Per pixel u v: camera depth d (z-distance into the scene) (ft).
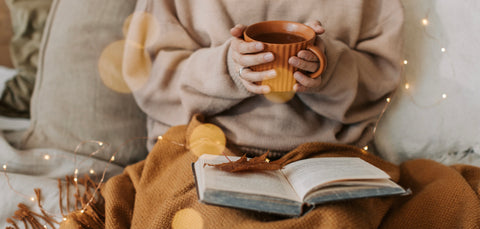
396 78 3.34
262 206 2.06
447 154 3.60
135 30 3.42
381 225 2.75
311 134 3.21
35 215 2.74
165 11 3.42
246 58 2.31
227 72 2.89
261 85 2.49
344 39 3.38
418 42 3.50
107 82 3.56
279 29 2.53
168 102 3.46
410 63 3.53
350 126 3.38
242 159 2.40
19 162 3.10
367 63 3.33
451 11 3.39
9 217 2.71
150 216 2.63
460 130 3.44
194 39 3.54
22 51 4.06
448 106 3.43
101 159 3.44
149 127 3.68
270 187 2.19
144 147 3.73
